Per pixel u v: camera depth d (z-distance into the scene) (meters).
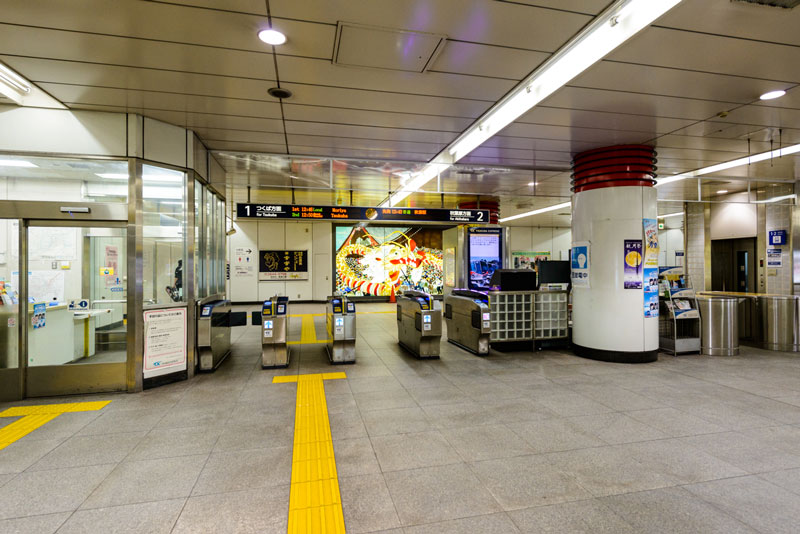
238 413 4.13
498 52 3.64
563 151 6.65
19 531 2.29
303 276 15.70
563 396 4.61
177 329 5.32
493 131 5.71
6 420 3.99
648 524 2.32
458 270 11.20
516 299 7.21
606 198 6.28
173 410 4.23
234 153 6.74
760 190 9.71
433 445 3.36
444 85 4.31
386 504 2.53
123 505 2.54
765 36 3.29
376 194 10.05
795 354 6.88
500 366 6.04
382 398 4.56
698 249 11.44
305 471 2.94
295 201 10.91
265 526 2.32
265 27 3.20
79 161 4.81
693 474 2.88
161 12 2.98
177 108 4.81
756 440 3.44
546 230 20.11
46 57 3.61
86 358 4.84
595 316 6.40
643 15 3.12
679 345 6.76
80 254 4.93
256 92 4.42
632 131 5.65
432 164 7.49
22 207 4.68
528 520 2.36
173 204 5.52
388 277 16.61
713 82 4.16
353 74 4.04
